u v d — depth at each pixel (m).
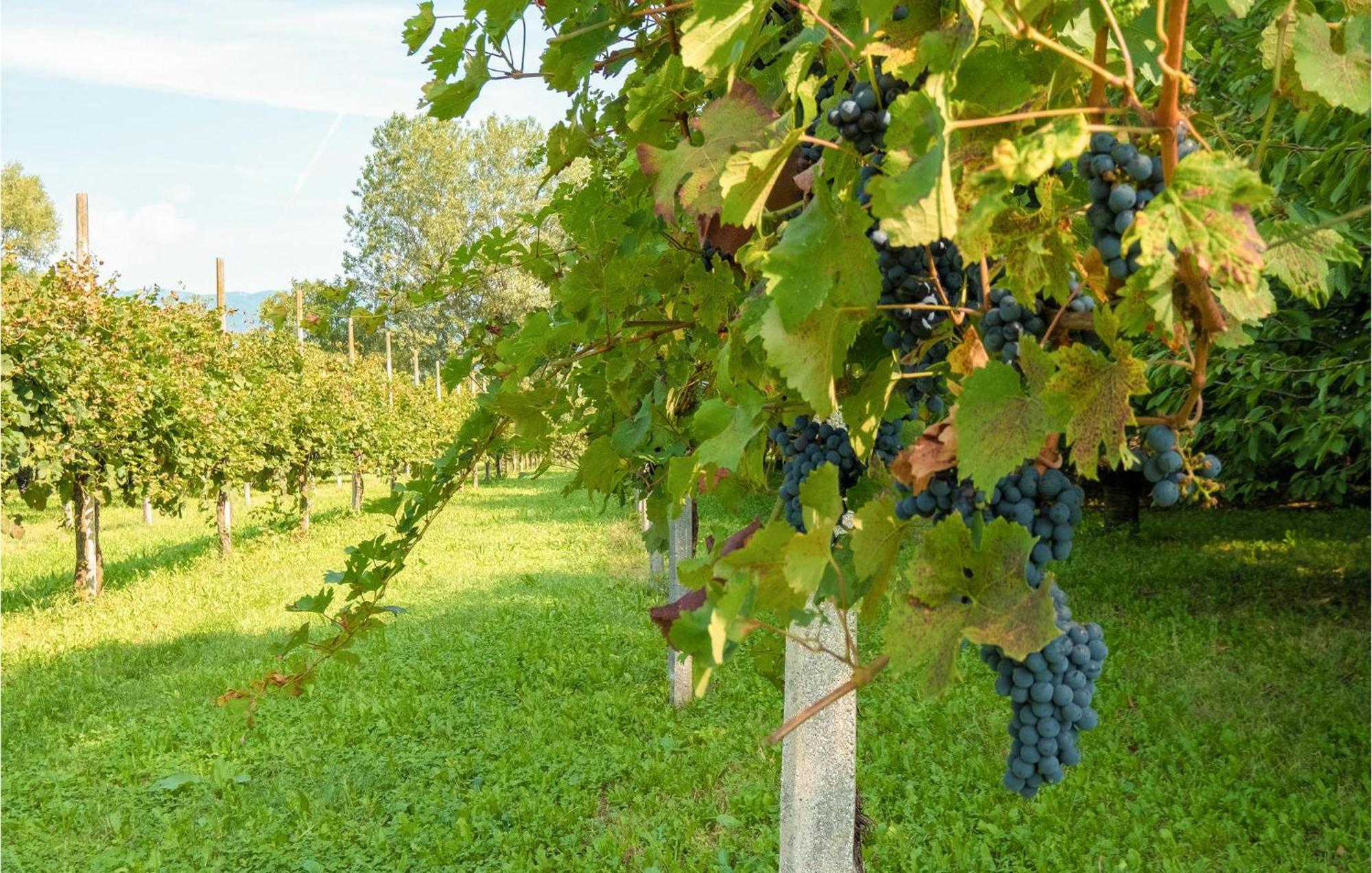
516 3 1.76
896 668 0.95
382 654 10.12
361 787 6.85
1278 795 5.89
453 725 7.97
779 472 1.94
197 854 5.94
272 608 12.77
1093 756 6.55
